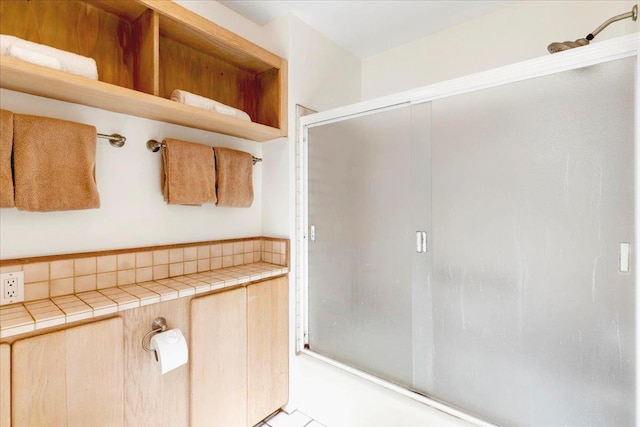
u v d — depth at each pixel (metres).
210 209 1.70
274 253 1.84
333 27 1.94
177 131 1.55
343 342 1.68
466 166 1.25
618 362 0.97
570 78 1.04
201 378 1.38
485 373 1.21
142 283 1.39
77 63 1.05
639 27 1.06
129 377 1.17
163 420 1.28
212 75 1.69
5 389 0.90
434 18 1.85
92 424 1.07
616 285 0.97
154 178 1.47
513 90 1.14
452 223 1.29
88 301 1.13
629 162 0.95
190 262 1.58
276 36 1.84
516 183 1.14
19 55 0.93
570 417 1.04
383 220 1.51
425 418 1.30
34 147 1.04
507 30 1.73
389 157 1.48
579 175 1.02
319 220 1.80
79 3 1.25
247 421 1.56
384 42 2.11
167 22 1.35
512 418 1.15
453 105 1.28
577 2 1.54
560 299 1.06
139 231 1.42
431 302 1.35
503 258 1.17
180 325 1.32
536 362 1.10
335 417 1.62
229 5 1.72
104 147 1.31
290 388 1.80
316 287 1.82
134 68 1.35
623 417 0.96
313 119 1.79
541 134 1.09
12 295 1.07
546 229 1.08
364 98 2.32
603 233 0.99
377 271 1.53
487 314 1.20
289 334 1.80
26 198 1.02
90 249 1.28
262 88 1.86
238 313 1.53
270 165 1.91
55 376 0.99
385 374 1.51
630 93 0.95
